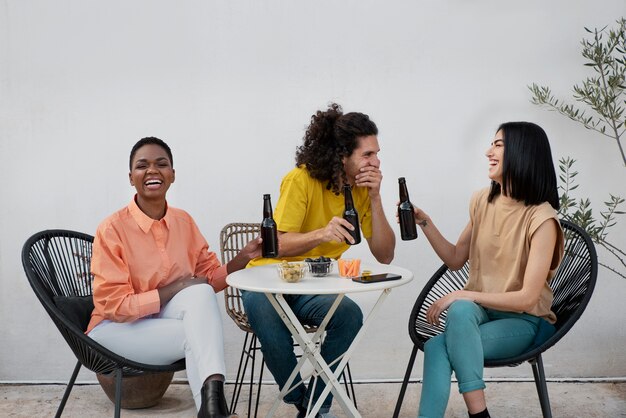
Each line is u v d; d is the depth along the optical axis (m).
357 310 2.61
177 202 3.44
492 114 3.38
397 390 3.31
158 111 3.42
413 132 3.40
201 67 3.41
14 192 3.43
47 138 3.42
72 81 3.41
